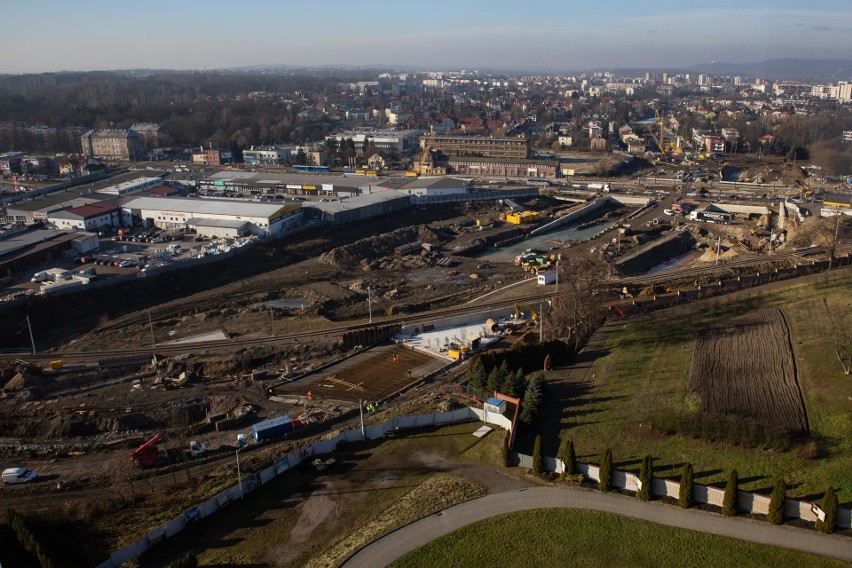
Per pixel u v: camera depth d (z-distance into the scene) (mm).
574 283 107000
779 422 68750
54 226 172125
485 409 75562
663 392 77500
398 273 152500
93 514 62281
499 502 59656
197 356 100625
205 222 173000
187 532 58781
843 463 59875
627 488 60281
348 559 53062
